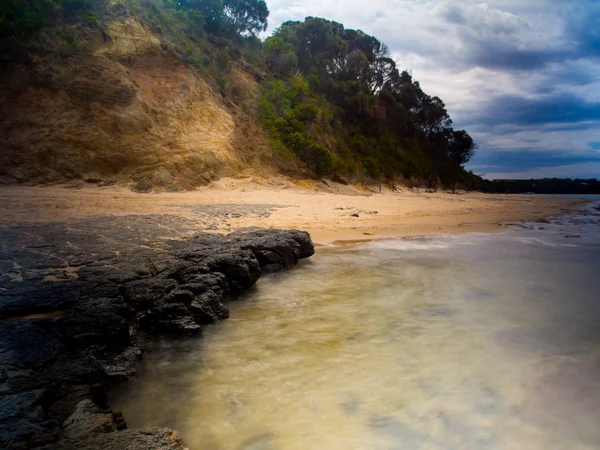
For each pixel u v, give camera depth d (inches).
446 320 239.9
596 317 245.8
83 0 968.9
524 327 229.1
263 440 129.7
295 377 171.6
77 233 394.3
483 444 127.4
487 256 420.5
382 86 2223.2
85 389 142.5
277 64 1553.9
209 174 963.3
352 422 139.4
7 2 864.9
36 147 803.4
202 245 339.3
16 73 834.8
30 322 189.0
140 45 1024.2
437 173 2161.7
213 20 1419.8
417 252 436.5
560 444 127.6
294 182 1148.5
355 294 290.8
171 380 170.4
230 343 207.2
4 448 100.1
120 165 871.1
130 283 239.9
